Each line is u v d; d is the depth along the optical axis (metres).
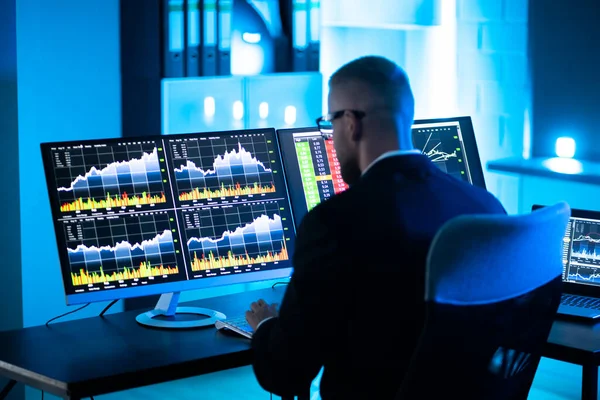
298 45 3.65
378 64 1.67
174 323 2.18
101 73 3.37
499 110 4.12
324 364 1.67
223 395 3.52
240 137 2.39
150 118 3.35
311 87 3.62
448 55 4.27
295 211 2.48
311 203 2.50
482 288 1.45
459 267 1.40
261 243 2.36
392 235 1.51
